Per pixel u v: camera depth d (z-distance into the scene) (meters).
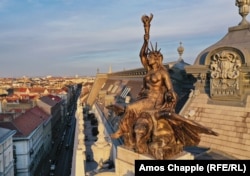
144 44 16.50
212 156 17.36
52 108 124.56
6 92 185.25
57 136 137.25
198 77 21.44
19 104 121.75
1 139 55.28
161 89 16.30
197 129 14.08
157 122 15.29
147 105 16.25
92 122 48.62
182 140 14.93
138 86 40.47
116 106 18.55
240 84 17.91
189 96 22.08
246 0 19.55
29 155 73.31
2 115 82.62
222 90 19.08
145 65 16.78
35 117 94.06
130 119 16.64
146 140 15.41
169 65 28.12
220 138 18.28
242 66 17.55
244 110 17.72
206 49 21.62
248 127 17.02
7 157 59.69
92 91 91.19
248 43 18.41
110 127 33.28
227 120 18.36
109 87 71.00
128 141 16.81
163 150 14.62
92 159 28.00
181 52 30.03
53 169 91.50
